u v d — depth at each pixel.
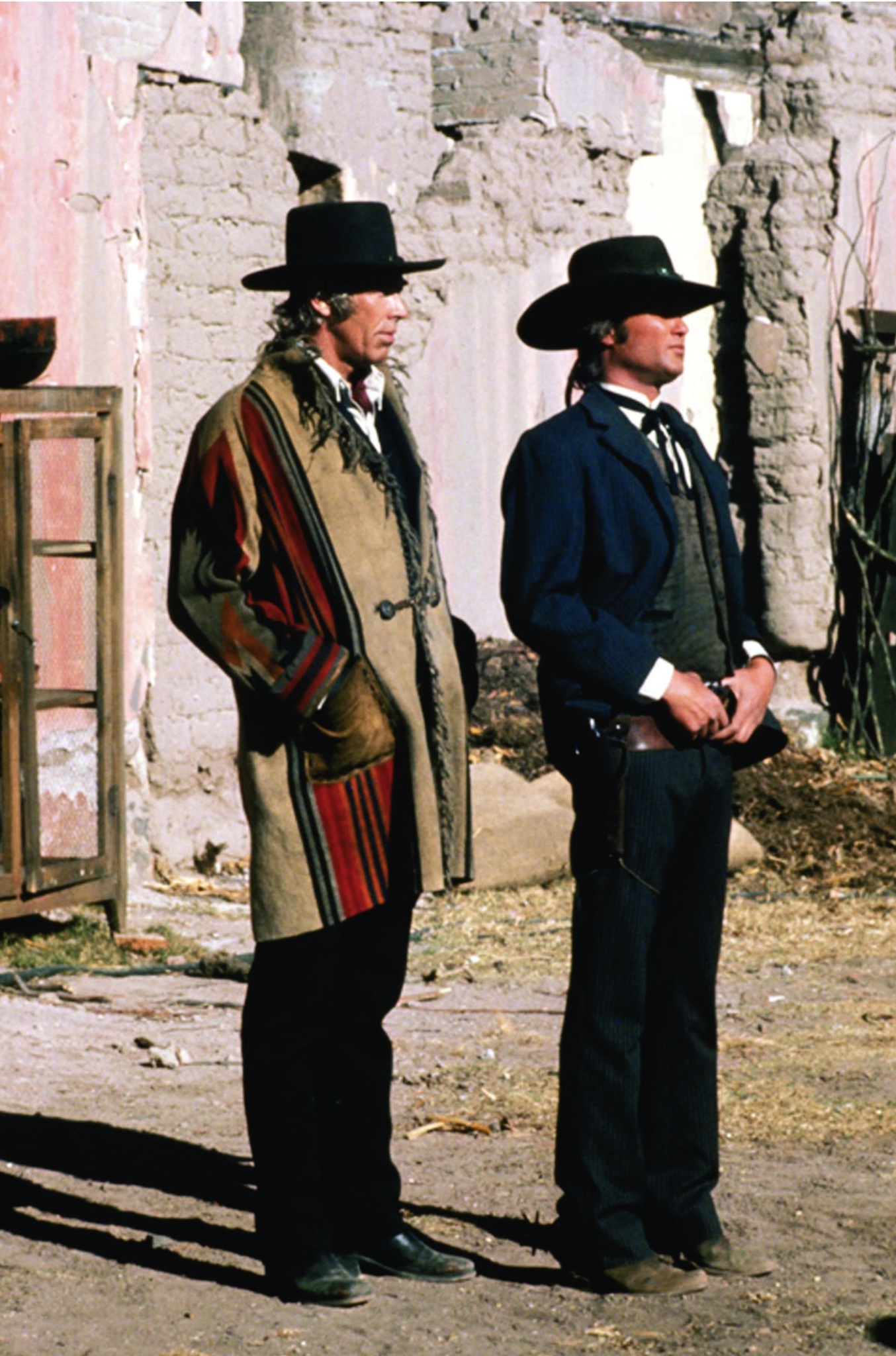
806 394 36.97
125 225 25.19
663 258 10.91
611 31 35.47
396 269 10.42
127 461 25.39
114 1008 18.27
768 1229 12.08
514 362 32.66
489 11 33.22
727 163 37.53
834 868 27.52
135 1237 11.67
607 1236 10.77
